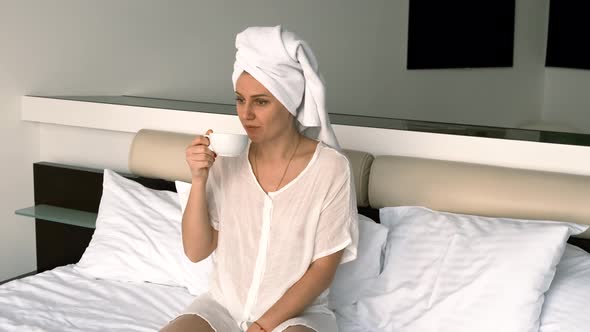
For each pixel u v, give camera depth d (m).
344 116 3.22
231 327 2.10
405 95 5.80
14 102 3.49
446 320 2.20
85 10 3.62
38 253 3.48
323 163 2.12
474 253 2.27
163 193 3.03
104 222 2.96
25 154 3.59
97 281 2.78
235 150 2.04
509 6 6.87
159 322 2.44
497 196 2.48
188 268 2.71
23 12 3.42
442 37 6.04
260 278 2.11
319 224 2.11
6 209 3.55
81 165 3.57
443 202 2.55
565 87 7.73
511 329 2.11
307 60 2.09
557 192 2.41
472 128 2.87
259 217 2.12
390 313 2.34
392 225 2.61
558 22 7.62
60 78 3.59
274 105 2.07
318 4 4.91
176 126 3.27
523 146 2.58
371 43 5.40
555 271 2.22
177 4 4.03
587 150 2.49
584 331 2.09
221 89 4.38
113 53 3.76
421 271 2.36
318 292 2.08
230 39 4.39
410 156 2.76
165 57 4.00
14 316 2.42
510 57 7.00
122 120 3.38
